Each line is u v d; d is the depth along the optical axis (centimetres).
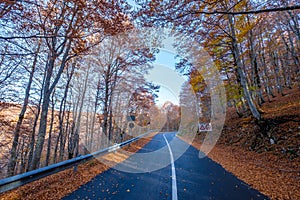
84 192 374
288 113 839
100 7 493
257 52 1547
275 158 610
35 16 473
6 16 430
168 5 503
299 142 610
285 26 1622
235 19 985
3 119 974
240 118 1345
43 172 409
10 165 885
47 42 634
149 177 487
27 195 354
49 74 744
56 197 346
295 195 329
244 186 392
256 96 1634
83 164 657
